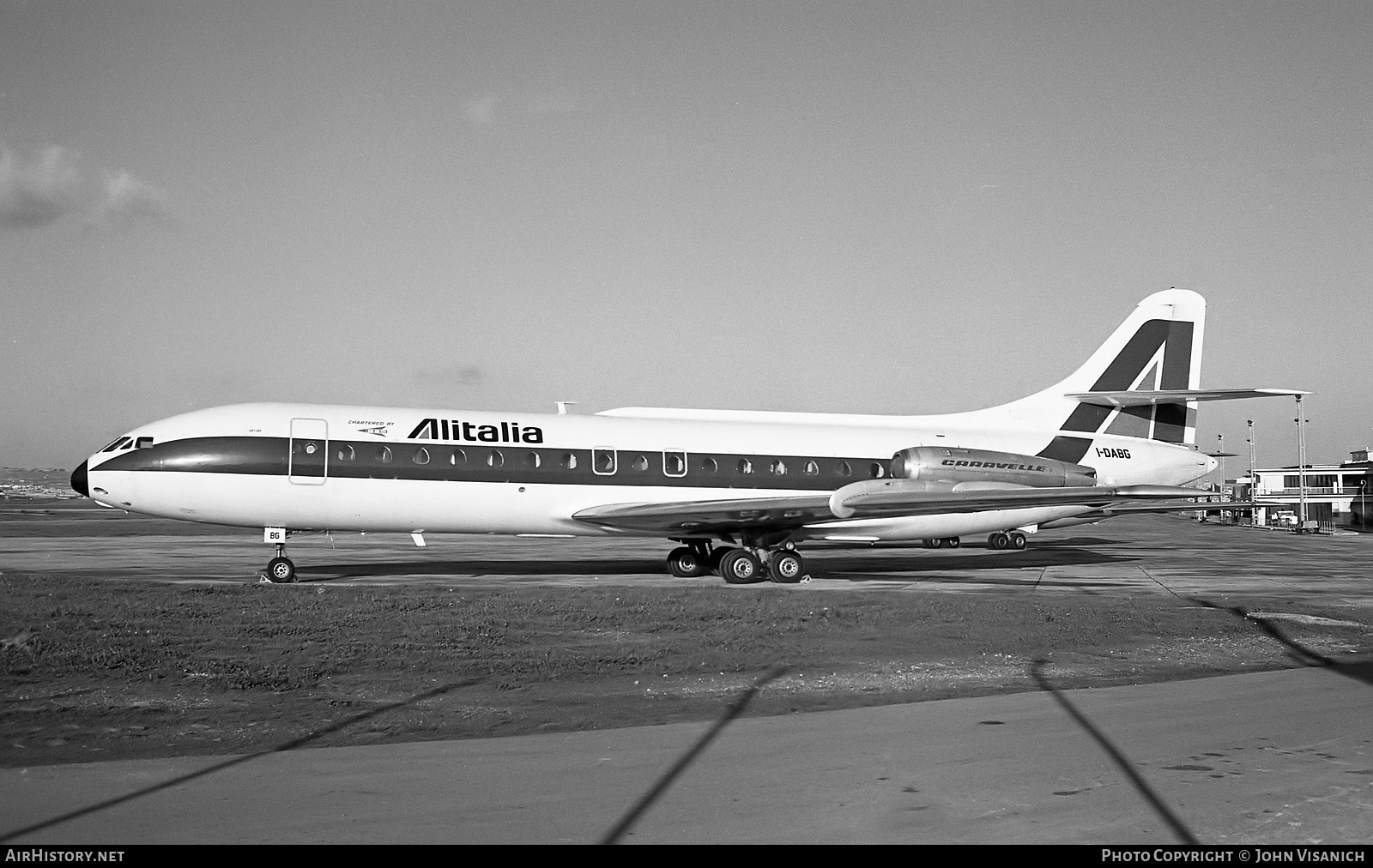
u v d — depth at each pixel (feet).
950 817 25.85
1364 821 25.52
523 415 95.40
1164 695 41.65
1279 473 362.53
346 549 142.10
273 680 42.91
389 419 90.12
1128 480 111.86
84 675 43.65
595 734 34.50
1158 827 25.05
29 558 120.57
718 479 97.71
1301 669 48.26
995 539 154.30
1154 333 113.70
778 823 25.30
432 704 39.24
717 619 62.75
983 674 46.34
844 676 45.62
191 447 85.10
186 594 72.49
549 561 118.01
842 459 102.27
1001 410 111.65
